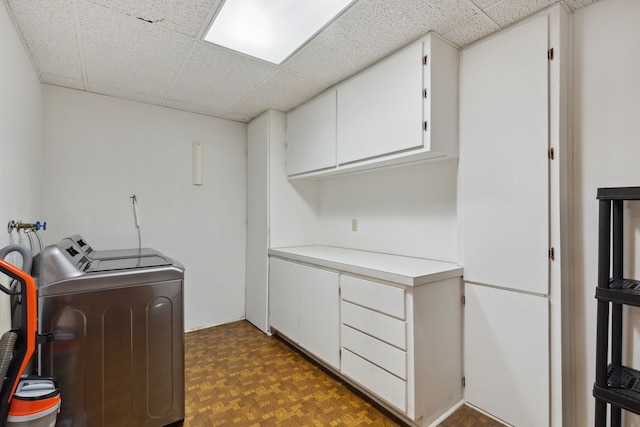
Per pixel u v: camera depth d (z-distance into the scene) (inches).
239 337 118.4
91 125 105.2
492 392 71.2
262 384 85.7
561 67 61.5
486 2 61.0
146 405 66.9
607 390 51.1
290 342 113.0
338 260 88.7
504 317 69.3
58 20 66.1
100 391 62.6
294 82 98.3
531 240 65.0
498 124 70.3
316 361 99.2
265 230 122.8
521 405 66.4
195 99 112.0
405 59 76.5
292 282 106.0
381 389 72.6
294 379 88.4
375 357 74.2
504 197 69.2
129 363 65.2
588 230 61.7
